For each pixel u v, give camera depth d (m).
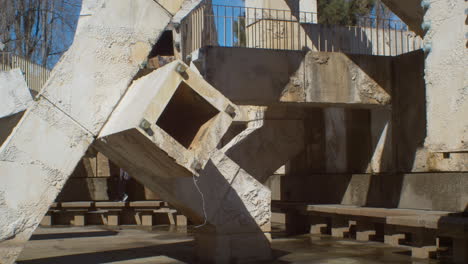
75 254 8.87
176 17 12.18
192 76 6.38
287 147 14.20
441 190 10.18
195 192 7.69
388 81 12.04
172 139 6.15
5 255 6.91
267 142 14.03
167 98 6.19
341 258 8.33
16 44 26.47
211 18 11.57
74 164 7.27
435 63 5.79
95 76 7.41
